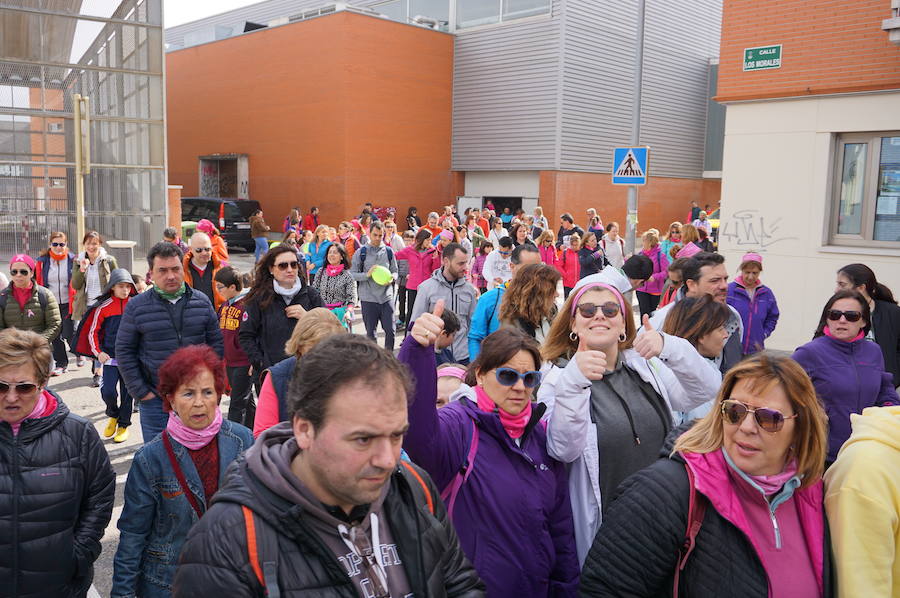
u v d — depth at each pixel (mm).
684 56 30438
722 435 2139
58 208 15258
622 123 28156
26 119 14828
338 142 26062
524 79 26750
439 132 28484
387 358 1593
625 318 3252
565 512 2840
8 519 2859
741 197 10758
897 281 9477
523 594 2639
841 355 4363
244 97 29828
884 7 9297
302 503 1569
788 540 2086
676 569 2105
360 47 25922
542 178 26500
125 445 6797
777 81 10266
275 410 3959
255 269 5910
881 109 9523
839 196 10125
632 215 12938
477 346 5797
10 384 2842
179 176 34000
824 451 2092
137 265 16125
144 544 3092
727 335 3906
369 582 1631
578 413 2740
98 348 6707
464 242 14414
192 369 3062
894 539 2082
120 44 15609
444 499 2656
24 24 14633
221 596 1521
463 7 28312
